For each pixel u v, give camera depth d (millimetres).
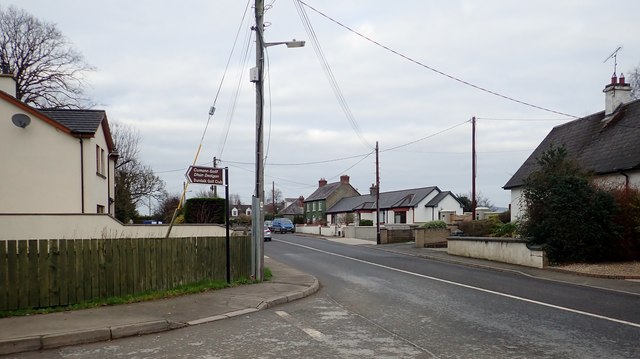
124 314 9242
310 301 11578
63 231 17281
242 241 14672
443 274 17219
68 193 19234
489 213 39438
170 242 12047
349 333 8086
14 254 9328
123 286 10891
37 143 19000
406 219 60281
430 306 10680
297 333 8117
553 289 13297
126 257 10992
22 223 16797
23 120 18641
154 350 7133
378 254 27344
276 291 12359
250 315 9766
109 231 17750
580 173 19000
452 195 58594
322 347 7168
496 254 21266
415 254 26594
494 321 8992
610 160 22422
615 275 15172
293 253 28031
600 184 19203
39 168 18969
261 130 14711
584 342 7359
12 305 9258
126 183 50594
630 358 6480
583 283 14469
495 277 16281
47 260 9688
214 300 11016
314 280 14641
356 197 75562
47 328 7977
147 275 11414
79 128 19797
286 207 108188
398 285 14312
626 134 23375
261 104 14680
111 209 26750
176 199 56906
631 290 12977
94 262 10391
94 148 20172
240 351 6984
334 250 30609
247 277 14547
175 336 8016
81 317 8898
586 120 28531
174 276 12094
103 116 21875
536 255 18297
